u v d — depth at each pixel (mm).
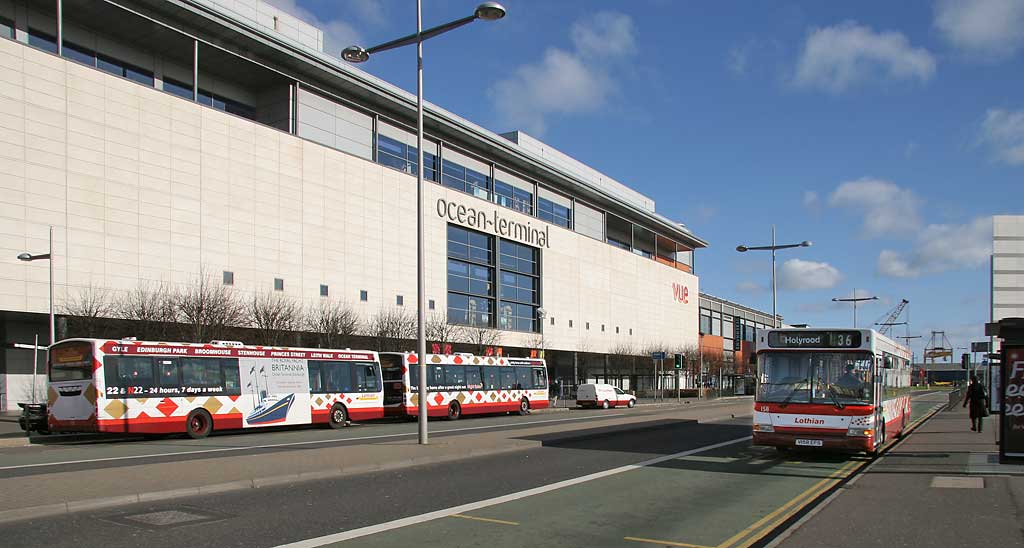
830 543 7953
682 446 19781
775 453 17828
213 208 41312
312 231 46906
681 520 9469
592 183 77438
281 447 19250
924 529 8672
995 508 10039
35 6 37000
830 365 15766
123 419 21047
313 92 48688
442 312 57125
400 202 53781
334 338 42219
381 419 34000
